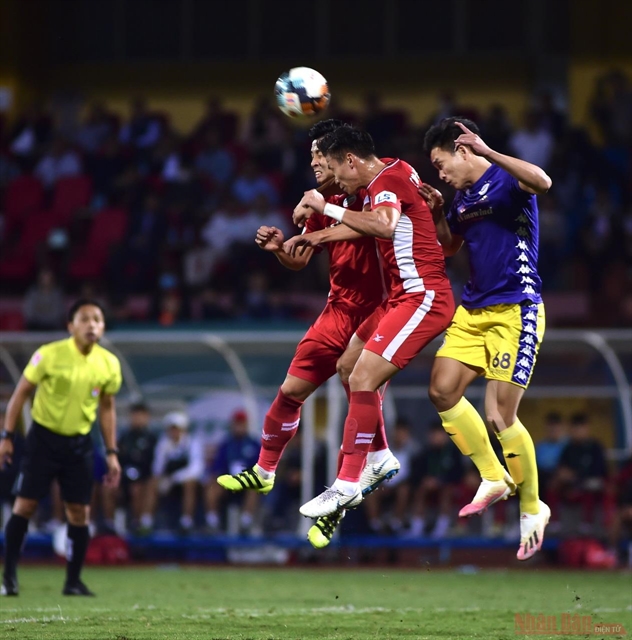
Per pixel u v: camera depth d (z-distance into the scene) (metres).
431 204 25.53
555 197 68.75
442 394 25.58
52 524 52.66
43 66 85.12
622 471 50.19
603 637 25.12
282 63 82.88
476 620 28.41
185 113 83.75
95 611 29.33
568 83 78.19
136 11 84.50
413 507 51.94
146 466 51.31
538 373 56.16
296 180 73.31
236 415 51.84
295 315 64.62
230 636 24.28
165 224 71.00
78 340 32.25
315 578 43.25
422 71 80.88
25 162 79.75
